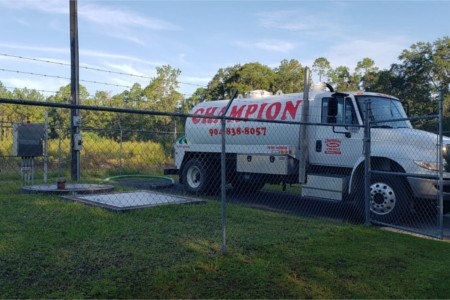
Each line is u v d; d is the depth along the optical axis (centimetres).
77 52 1513
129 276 470
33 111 2127
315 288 459
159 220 761
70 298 410
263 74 4703
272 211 970
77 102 1515
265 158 1116
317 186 977
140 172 1917
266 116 1143
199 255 546
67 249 567
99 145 2003
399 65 4778
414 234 750
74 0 1511
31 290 427
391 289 464
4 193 1091
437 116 734
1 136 1881
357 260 556
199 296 429
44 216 777
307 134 1046
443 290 468
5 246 570
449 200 839
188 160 1343
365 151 823
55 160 1827
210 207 910
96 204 895
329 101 1002
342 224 783
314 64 6109
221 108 1284
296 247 603
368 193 813
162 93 4062
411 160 837
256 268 502
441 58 4588
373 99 984
